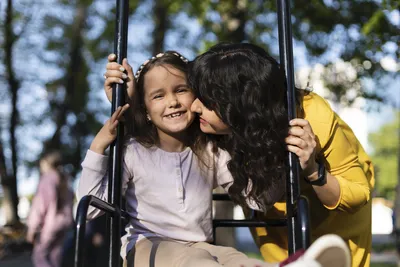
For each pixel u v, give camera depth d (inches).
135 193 117.3
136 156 116.3
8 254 517.0
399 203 318.0
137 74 118.5
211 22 329.7
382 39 235.0
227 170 119.1
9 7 659.4
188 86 115.7
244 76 104.3
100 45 652.7
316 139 112.0
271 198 112.6
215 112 107.6
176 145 118.9
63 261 283.6
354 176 113.5
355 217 121.3
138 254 109.3
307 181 107.9
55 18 689.0
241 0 293.6
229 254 107.3
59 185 288.8
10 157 704.4
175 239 115.0
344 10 272.1
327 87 319.3
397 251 318.0
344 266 79.6
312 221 122.2
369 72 287.3
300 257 77.5
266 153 104.3
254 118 103.9
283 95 106.5
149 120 118.5
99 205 92.4
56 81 714.2
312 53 297.4
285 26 107.3
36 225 284.7
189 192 116.6
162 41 497.4
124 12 111.7
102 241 271.4
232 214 236.8
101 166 106.9
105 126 105.9
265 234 126.9
